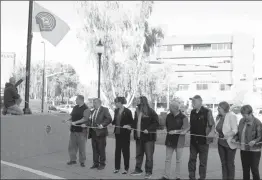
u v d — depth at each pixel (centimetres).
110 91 3309
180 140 682
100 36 3250
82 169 789
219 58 4959
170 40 5684
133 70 3300
